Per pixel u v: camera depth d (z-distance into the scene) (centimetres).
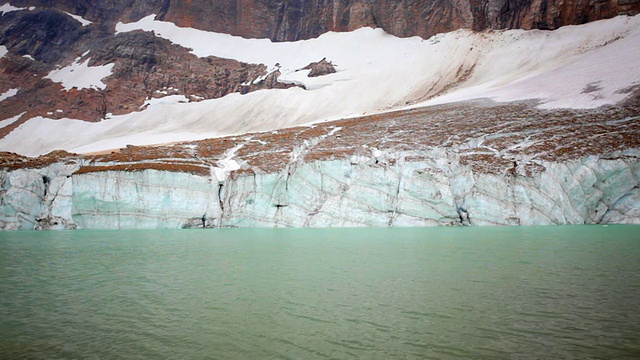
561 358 1100
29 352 1232
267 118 15850
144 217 5584
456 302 1619
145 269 2458
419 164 5409
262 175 5662
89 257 2947
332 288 1895
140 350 1238
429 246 3219
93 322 1488
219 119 16562
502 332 1296
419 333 1314
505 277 2020
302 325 1416
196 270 2405
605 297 1617
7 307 1683
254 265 2530
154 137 15088
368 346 1224
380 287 1892
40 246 3644
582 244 3081
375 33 19738
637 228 4241
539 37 14038
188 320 1491
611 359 1088
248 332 1361
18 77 19300
